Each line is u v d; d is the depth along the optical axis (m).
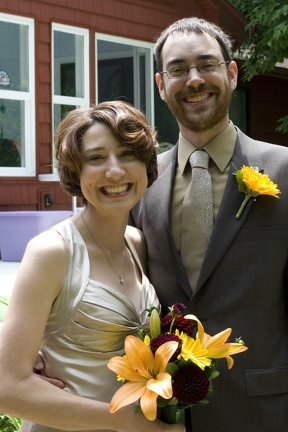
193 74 2.45
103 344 2.05
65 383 2.05
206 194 2.44
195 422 2.34
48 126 7.97
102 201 2.12
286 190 2.39
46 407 1.93
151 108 9.37
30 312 1.98
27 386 1.93
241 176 2.36
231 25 10.00
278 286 2.35
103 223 2.17
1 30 7.54
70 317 2.04
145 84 9.29
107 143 2.09
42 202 7.88
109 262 2.18
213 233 2.37
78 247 2.11
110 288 2.09
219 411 2.32
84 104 8.41
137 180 2.14
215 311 2.34
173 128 9.73
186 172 2.52
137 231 2.54
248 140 2.54
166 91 2.54
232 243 2.35
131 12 9.00
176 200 2.50
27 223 6.68
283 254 2.34
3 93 7.55
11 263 6.61
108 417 1.94
